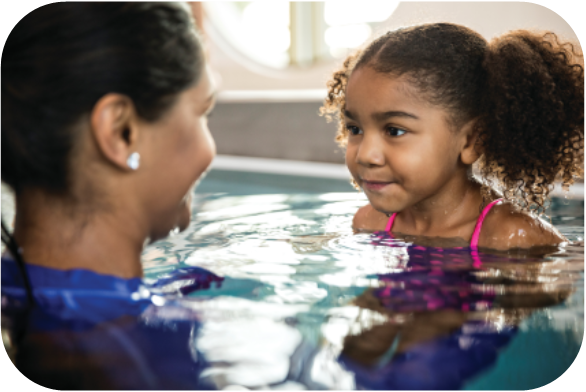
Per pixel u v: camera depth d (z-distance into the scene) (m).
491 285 0.92
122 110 0.68
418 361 0.63
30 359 0.59
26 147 0.67
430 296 0.85
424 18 1.79
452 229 1.40
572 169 1.45
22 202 0.73
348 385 0.57
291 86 5.16
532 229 1.30
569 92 1.38
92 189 0.71
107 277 0.74
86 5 0.68
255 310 0.76
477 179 1.50
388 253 1.21
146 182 0.74
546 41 1.43
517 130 1.38
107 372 0.57
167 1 0.73
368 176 1.35
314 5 6.16
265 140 4.46
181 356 0.61
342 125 1.74
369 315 0.76
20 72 0.67
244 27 5.69
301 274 1.00
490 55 1.42
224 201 2.11
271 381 0.57
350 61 1.66
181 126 0.74
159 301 0.79
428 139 1.31
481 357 0.65
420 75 1.30
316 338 0.67
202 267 1.05
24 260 0.73
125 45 0.68
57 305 0.70
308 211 1.84
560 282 0.94
